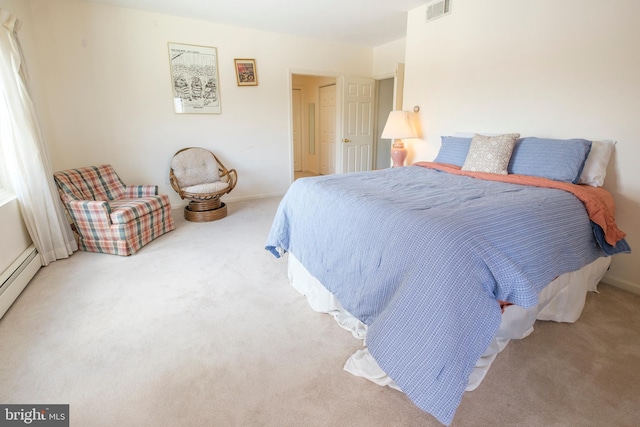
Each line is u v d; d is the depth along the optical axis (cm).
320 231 187
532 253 143
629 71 216
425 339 116
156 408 130
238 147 464
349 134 557
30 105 249
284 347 167
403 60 491
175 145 420
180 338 173
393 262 135
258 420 125
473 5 304
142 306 204
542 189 203
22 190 244
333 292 174
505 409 130
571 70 244
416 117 379
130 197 349
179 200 439
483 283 117
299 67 485
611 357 160
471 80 315
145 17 374
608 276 238
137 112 390
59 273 248
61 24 336
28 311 197
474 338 115
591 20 229
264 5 352
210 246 306
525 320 161
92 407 130
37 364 153
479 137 273
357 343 170
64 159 360
